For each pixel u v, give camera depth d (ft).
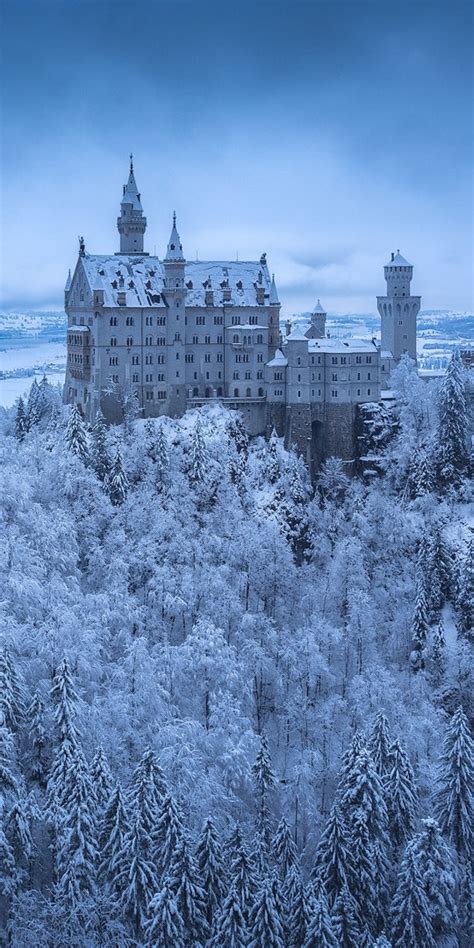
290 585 472.85
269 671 400.47
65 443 513.86
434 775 334.24
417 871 274.57
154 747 326.65
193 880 262.47
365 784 297.53
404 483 579.48
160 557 452.35
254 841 294.05
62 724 298.35
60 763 282.97
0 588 365.81
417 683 416.05
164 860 266.16
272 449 582.35
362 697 382.01
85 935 250.16
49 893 271.90
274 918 251.19
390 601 468.34
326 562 522.88
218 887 268.62
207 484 525.34
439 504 542.16
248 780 322.96
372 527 525.34
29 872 276.62
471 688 411.34
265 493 549.95
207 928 258.37
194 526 485.97
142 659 351.05
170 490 506.07
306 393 598.75
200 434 533.96
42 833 282.36
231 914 250.57
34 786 292.81
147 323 590.55
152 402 597.93
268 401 605.31
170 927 247.09
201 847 272.31
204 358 613.11
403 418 602.85
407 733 363.76
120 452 513.04
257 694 403.54
